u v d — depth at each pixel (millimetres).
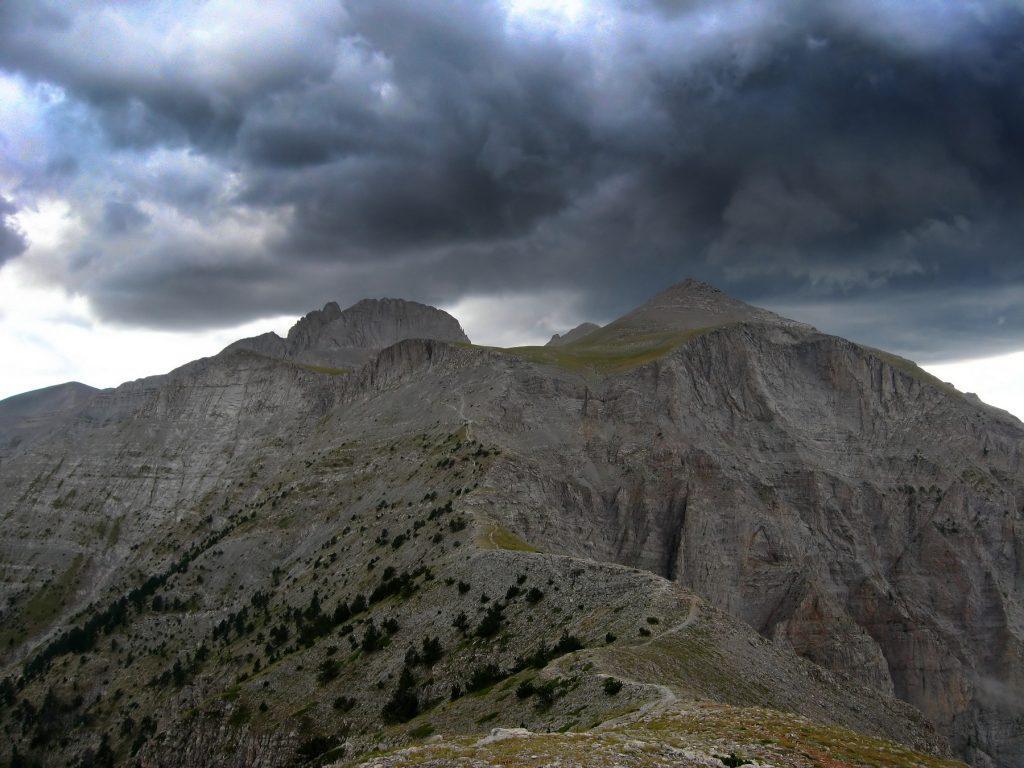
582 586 121688
